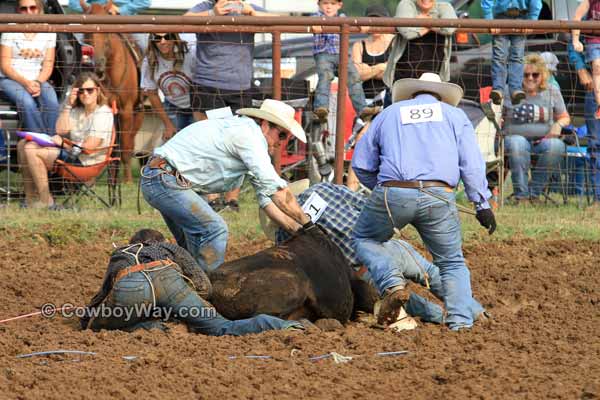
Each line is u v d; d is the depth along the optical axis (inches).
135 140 1228.5
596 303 737.6
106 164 1049.5
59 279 800.9
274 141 681.6
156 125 1225.4
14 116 1085.1
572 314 684.1
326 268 650.8
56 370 531.2
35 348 581.3
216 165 660.7
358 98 1074.7
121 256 617.0
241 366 540.7
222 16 970.1
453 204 624.1
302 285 632.4
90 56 1224.8
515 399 482.0
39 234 933.2
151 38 1099.3
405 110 631.8
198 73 1050.1
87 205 1064.8
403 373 530.9
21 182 1091.3
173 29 973.8
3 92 1073.5
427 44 1019.9
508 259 889.5
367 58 1123.3
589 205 1100.5
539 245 928.9
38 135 1026.1
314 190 695.1
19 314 691.4
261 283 623.8
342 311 659.4
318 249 658.2
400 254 681.6
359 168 647.1
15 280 788.6
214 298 630.5
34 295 748.6
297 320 641.6
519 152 1092.5
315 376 525.3
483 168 628.7
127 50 1141.7
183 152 661.9
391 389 503.8
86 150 1031.0
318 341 588.7
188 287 617.0
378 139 639.1
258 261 639.1
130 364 542.3
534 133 1104.8
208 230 665.6
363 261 645.9
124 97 1136.8
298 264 641.0
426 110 628.7
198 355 564.1
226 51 1032.8
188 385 508.4
